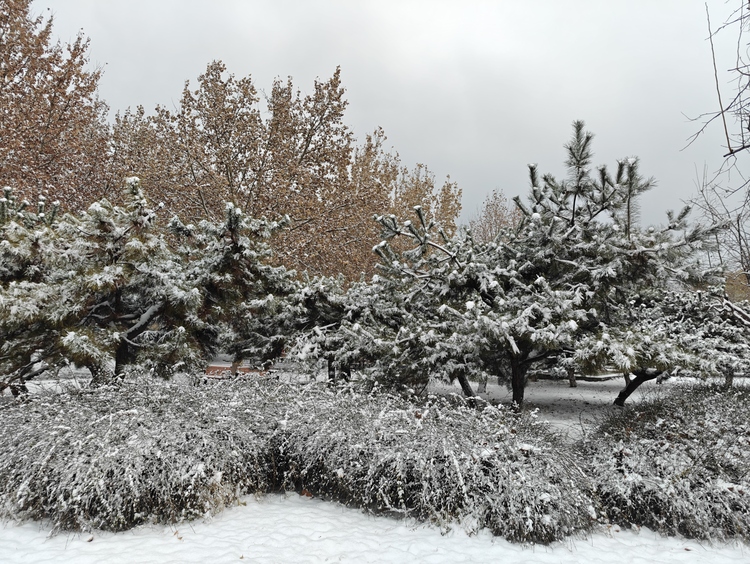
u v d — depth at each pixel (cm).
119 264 695
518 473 426
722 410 630
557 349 728
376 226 1839
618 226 702
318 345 846
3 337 670
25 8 1579
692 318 941
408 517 454
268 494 530
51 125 1533
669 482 440
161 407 530
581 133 705
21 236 679
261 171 1661
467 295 809
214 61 1745
